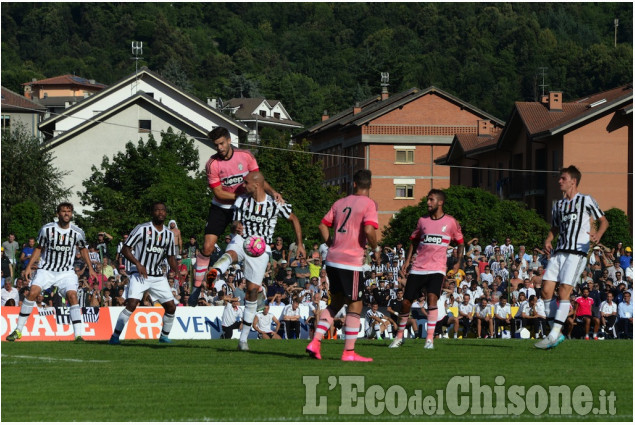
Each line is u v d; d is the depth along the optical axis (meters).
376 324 30.41
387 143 103.31
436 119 103.19
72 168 83.81
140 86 98.25
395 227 64.19
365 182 15.09
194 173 78.00
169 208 56.53
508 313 32.09
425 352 16.48
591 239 17.28
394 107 102.50
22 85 199.50
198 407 11.01
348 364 14.50
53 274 19.80
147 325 27.55
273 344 18.23
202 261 18.55
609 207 67.19
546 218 71.19
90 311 27.14
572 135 67.31
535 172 72.12
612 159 67.25
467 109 103.44
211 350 16.70
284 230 54.06
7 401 11.36
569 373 13.58
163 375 13.27
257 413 10.70
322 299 30.64
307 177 71.62
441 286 18.41
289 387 12.28
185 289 33.00
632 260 39.75
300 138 135.25
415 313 30.48
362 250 15.05
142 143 68.38
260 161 72.06
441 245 18.55
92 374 13.39
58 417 10.46
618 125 67.12
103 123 84.12
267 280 34.94
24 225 53.09
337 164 116.75
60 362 14.76
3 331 26.53
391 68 186.25
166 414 10.62
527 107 74.62
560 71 191.25
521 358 15.44
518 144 76.56
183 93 96.12
